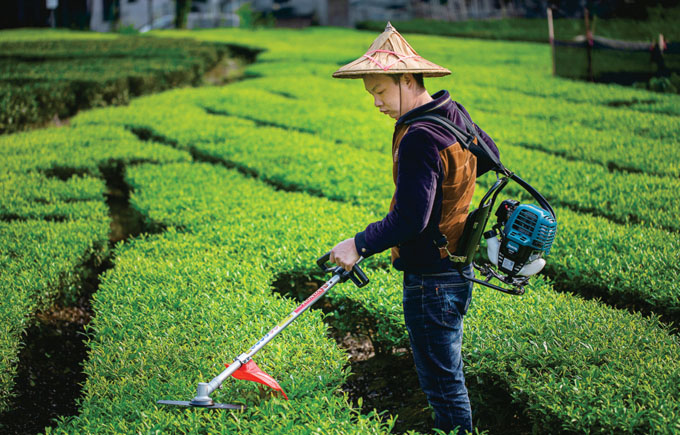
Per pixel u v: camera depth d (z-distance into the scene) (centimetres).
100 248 624
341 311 495
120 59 2111
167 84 1864
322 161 874
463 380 312
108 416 319
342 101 1432
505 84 1712
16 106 1238
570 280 531
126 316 421
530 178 795
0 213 660
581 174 804
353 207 681
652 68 1669
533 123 1173
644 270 496
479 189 763
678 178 807
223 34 3700
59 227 618
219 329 400
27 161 856
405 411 426
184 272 496
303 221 616
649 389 318
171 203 689
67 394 486
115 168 897
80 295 629
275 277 521
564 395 329
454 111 291
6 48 2402
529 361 364
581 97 1498
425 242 294
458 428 296
